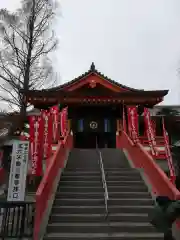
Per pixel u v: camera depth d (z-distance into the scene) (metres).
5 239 7.43
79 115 21.33
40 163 11.22
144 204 9.29
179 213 5.07
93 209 8.84
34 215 7.88
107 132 21.09
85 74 20.03
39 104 20.00
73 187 10.19
